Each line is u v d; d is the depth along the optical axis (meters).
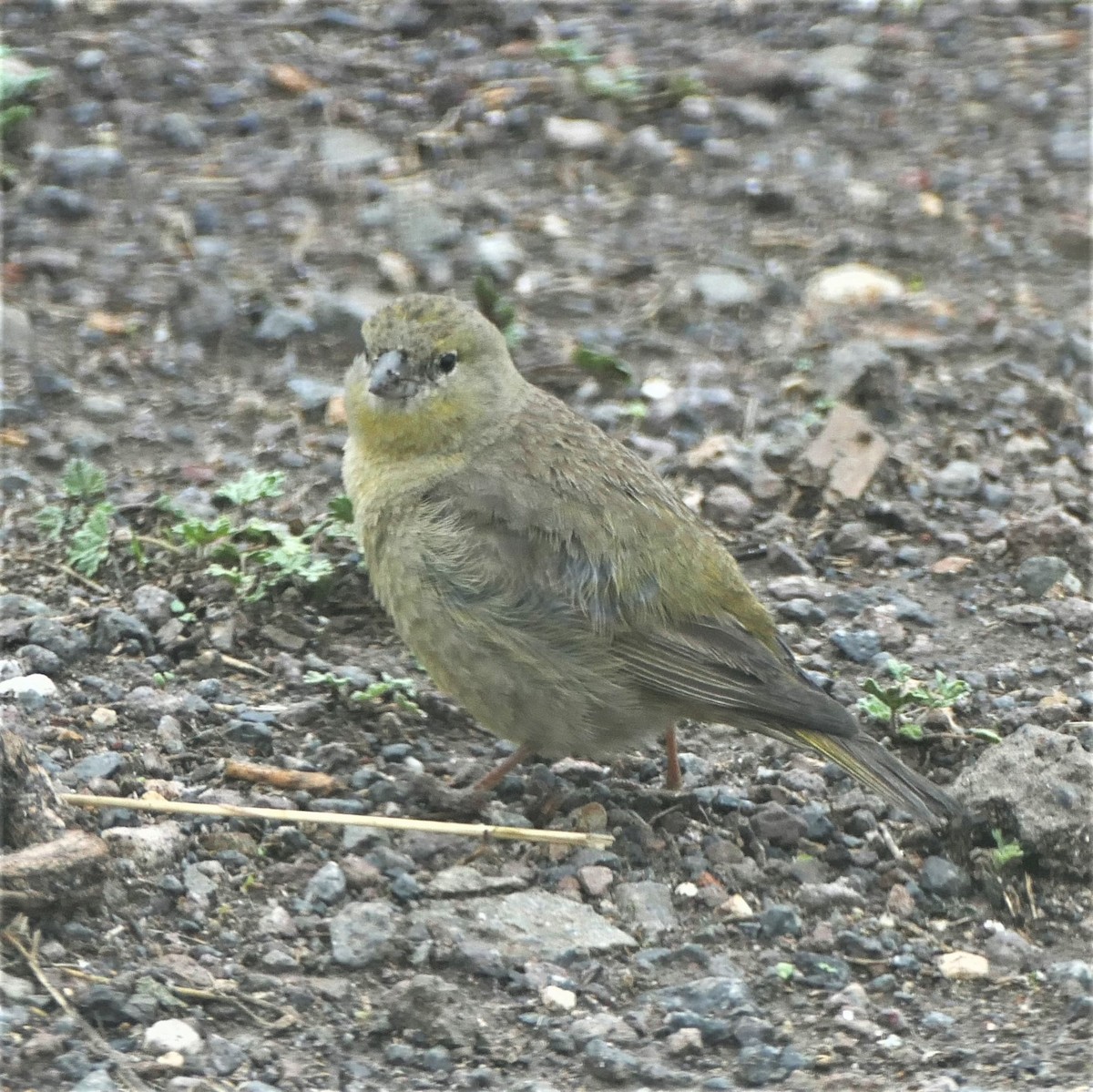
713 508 13.05
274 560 11.51
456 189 16.97
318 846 9.37
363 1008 8.23
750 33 20.23
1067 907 9.34
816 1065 8.05
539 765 10.43
